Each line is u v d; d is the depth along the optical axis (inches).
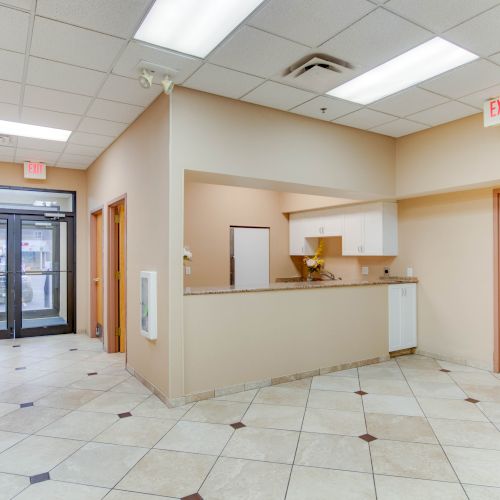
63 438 115.1
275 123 161.8
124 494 88.3
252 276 277.6
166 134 140.3
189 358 142.6
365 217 225.0
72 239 268.4
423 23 102.4
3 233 249.9
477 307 184.5
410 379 168.4
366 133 190.7
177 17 99.3
